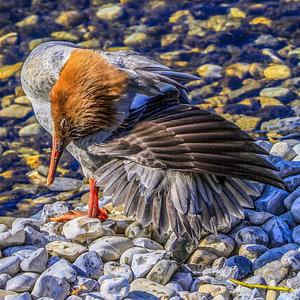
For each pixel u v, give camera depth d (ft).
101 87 32.12
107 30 61.31
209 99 53.36
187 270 33.12
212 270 33.09
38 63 37.81
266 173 28.76
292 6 62.34
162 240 34.96
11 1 65.00
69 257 33.81
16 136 51.24
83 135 32.55
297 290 29.99
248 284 31.81
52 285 31.24
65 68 32.89
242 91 53.83
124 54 35.99
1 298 30.99
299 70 55.47
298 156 39.47
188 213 32.30
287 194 37.19
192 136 29.01
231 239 34.63
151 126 30.14
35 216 41.60
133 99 31.71
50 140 50.72
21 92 55.47
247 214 35.94
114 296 30.50
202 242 34.42
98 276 32.86
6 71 57.77
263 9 62.28
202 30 60.59
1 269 32.58
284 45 58.23
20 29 62.08
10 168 48.37
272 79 54.85
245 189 33.58
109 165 33.83
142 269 32.40
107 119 31.89
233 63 56.75
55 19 62.90
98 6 64.08
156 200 32.89
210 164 28.55
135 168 33.19
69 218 37.11
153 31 60.90
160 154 29.35
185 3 63.77
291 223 35.99
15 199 45.62
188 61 57.47
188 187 32.32
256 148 28.76
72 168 47.93
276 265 32.63
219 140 28.68
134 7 63.72
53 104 32.94
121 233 35.83
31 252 33.81
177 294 31.27
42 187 46.44
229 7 62.90
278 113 51.29
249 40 59.06
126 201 33.32
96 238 35.04
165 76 33.50
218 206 33.22
